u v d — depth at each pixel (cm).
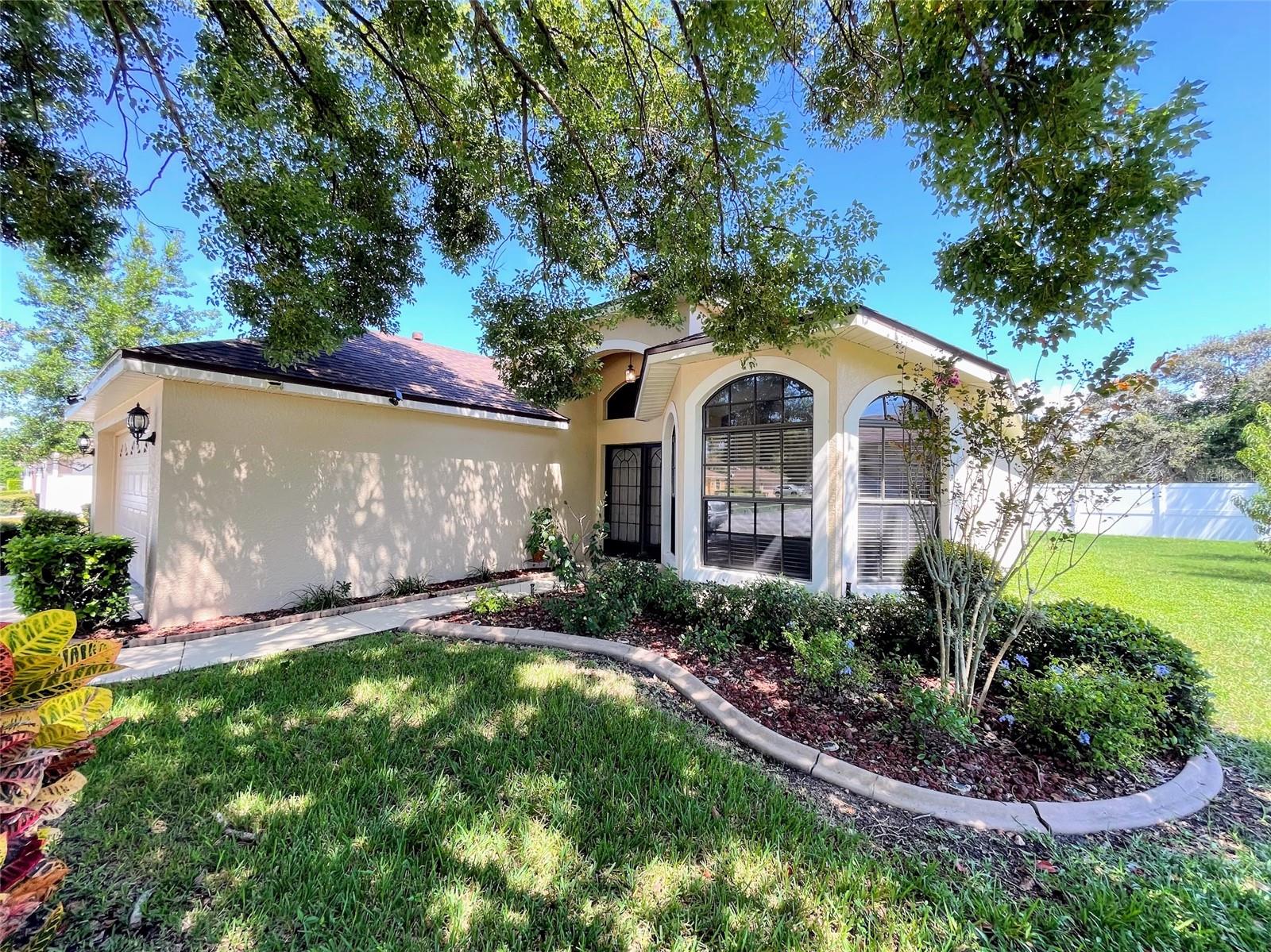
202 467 685
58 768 187
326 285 554
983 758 363
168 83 467
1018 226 320
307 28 539
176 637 614
